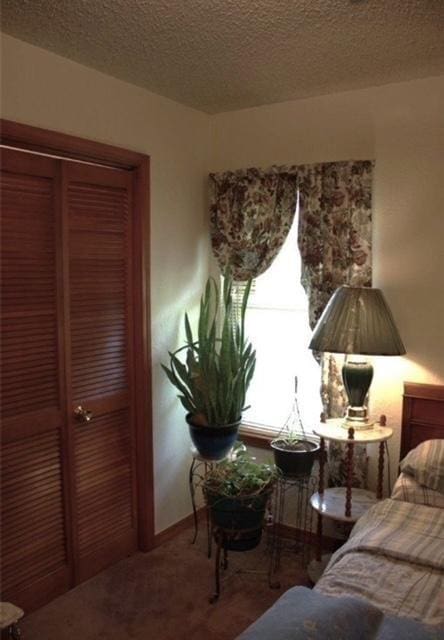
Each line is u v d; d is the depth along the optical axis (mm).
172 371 2812
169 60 2270
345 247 2654
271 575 2607
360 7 1781
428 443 2297
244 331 2918
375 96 2611
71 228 2385
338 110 2719
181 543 2947
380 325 2316
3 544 2205
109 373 2627
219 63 2303
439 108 2467
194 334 3084
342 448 2666
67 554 2469
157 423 2875
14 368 2199
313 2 1749
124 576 2615
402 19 1871
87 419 2459
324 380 2713
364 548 1788
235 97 2783
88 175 2441
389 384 2652
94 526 2602
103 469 2633
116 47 2137
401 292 2605
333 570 1704
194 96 2768
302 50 2152
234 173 2955
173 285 2916
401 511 2043
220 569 2674
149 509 2848
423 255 2545
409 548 1753
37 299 2268
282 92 2699
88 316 2496
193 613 2348
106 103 2455
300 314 2986
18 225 2176
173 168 2871
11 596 2242
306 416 3008
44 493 2355
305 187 2738
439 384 2541
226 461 2705
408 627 1323
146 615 2330
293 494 2947
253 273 2953
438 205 2496
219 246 3043
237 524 2434
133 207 2680
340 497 2527
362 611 1302
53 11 1826
